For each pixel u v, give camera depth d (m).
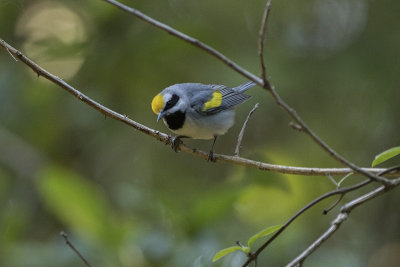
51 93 13.27
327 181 12.88
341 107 13.36
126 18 12.84
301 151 13.48
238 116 13.59
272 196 12.16
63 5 13.41
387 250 12.26
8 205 13.06
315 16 14.00
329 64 13.25
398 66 12.62
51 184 8.62
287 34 13.94
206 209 8.71
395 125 12.73
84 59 12.88
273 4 13.67
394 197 12.50
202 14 13.73
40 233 13.08
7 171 13.71
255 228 11.63
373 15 13.28
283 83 12.80
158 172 14.20
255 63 12.98
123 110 13.47
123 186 10.12
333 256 11.96
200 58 13.16
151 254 8.60
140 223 9.20
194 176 14.13
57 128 13.65
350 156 13.19
